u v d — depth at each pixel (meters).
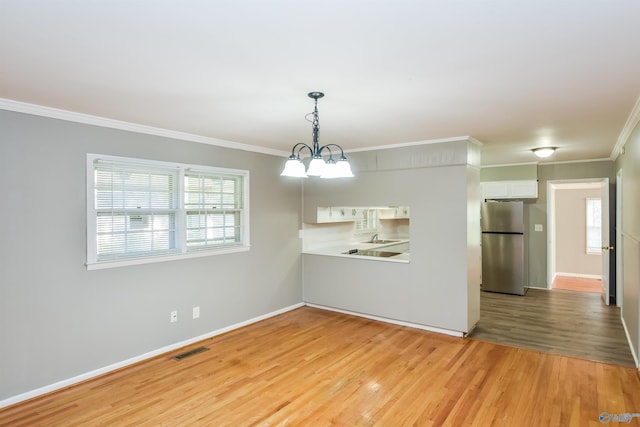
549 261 7.09
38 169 3.08
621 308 5.23
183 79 2.43
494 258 6.85
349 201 5.32
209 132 4.09
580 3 1.53
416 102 2.94
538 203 7.11
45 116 3.11
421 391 3.11
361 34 1.81
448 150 4.43
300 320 5.13
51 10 1.58
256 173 5.05
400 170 4.83
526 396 3.01
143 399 3.00
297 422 2.66
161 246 4.01
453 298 4.48
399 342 4.26
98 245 3.49
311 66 2.21
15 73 2.32
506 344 4.19
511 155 5.88
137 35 1.82
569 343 4.21
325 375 3.41
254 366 3.62
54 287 3.18
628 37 1.84
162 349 3.97
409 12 1.60
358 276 5.27
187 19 1.66
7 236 2.92
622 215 5.16
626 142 4.35
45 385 3.12
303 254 5.85
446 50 2.00
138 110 3.17
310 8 1.57
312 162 2.66
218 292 4.55
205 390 3.14
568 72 2.32
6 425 2.64
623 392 3.05
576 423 2.62
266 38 1.85
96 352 3.44
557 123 3.68
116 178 3.62
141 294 3.79
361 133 4.13
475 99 2.87
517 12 1.60
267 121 3.55
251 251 4.98
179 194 4.14
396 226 8.44
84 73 2.32
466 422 2.65
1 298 2.90
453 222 4.46
